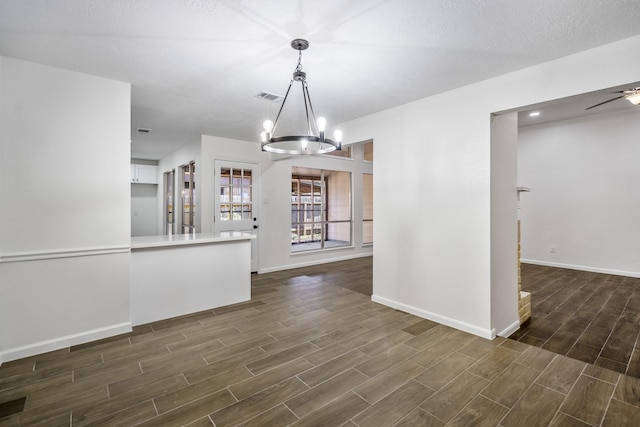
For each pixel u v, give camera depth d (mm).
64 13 1836
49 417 1732
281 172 5898
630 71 2062
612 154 5324
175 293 3312
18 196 2420
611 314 3498
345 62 2457
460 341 2721
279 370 2248
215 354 2484
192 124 4379
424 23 1920
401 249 3510
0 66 2344
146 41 2164
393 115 3570
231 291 3740
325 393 1974
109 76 2746
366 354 2492
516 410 1812
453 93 3008
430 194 3213
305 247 7672
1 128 2354
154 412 1781
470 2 1702
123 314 2891
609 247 5383
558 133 5871
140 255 3082
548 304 3854
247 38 2119
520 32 2012
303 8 1771
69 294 2631
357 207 7242
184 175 6289
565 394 1963
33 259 2473
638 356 2543
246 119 4121
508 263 3074
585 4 1710
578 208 5688
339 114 3850
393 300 3617
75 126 2646
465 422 1711
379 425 1688
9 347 2381
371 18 1869
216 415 1760
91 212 2723
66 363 2326
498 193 2918
